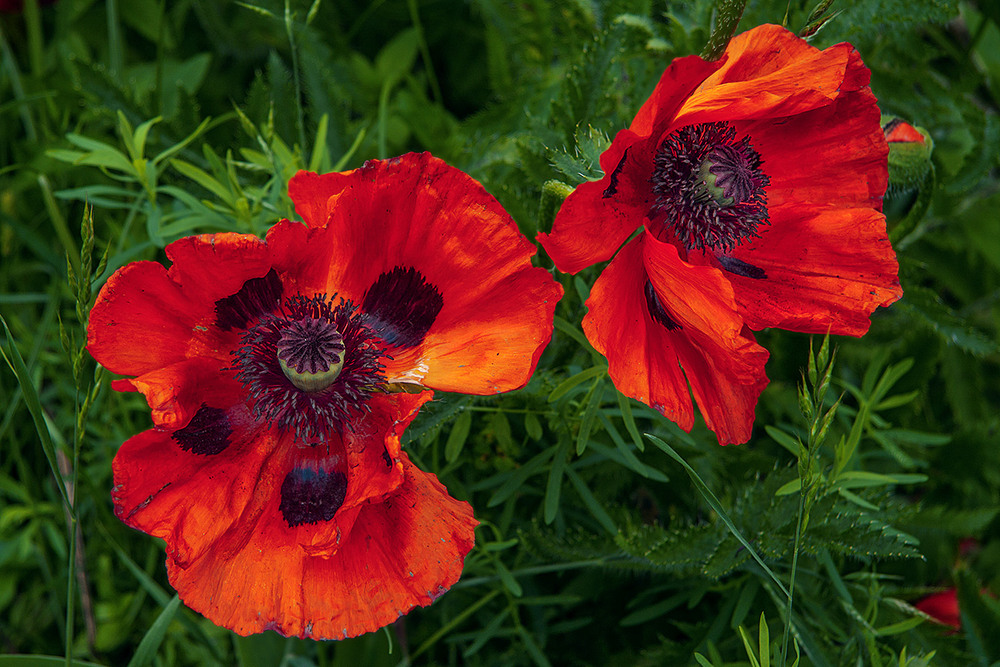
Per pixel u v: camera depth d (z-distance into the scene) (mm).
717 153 667
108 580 793
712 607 768
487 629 730
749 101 631
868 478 700
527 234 732
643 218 669
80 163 729
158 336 630
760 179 676
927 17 759
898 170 735
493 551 741
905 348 798
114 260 733
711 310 631
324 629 623
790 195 684
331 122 805
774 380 784
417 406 614
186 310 632
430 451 740
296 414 649
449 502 626
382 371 652
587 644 773
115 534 787
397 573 625
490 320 645
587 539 719
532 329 638
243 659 737
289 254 635
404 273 650
